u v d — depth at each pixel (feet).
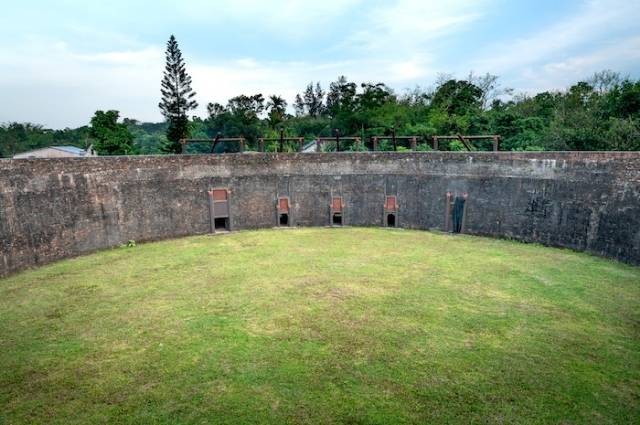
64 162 51.62
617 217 48.32
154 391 25.00
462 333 31.83
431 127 120.88
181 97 140.77
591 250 51.34
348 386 25.32
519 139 98.78
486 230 62.64
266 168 69.97
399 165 69.72
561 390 25.00
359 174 71.15
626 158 47.75
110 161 56.75
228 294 39.70
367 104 164.66
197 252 54.90
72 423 22.40
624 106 86.79
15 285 42.47
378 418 22.61
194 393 24.77
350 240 61.21
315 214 71.92
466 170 64.13
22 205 46.93
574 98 128.57
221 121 191.01
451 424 22.20
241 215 69.05
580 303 37.19
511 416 22.79
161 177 62.03
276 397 24.34
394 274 45.24
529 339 30.94
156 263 49.88
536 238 57.47
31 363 28.12
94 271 46.88
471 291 40.19
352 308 36.32
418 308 36.29
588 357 28.53
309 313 35.32
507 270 46.24
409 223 69.62
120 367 27.53
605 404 23.79
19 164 46.78
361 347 29.73
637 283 41.63
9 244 45.44
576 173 52.95
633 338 31.09
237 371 26.86
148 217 60.85
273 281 43.16
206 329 32.55
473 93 159.74
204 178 66.08
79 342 30.81
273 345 30.04
